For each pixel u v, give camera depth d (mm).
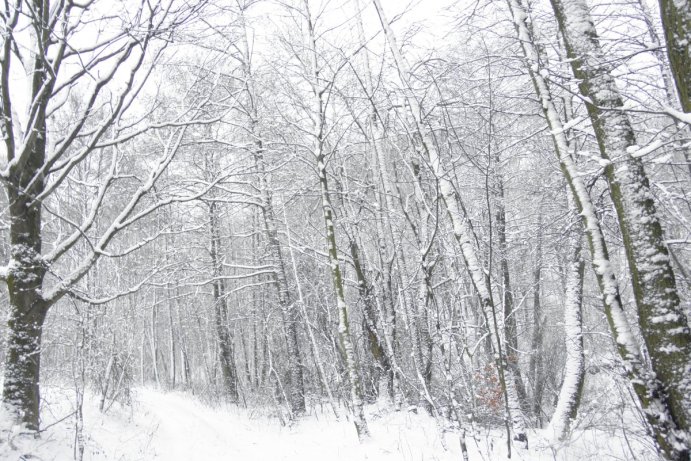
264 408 16781
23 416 7523
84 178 13891
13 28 7559
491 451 8562
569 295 11000
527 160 15195
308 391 20266
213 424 14008
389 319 13766
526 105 11625
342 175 15336
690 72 4559
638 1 7848
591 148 10664
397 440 9664
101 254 8781
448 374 7973
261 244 20516
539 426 15023
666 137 5605
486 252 13086
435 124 11344
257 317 20875
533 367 17031
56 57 8164
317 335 18094
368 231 16672
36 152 8469
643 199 5578
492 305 7859
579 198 6797
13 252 8008
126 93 8641
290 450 10578
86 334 11133
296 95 13773
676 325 5277
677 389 5207
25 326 7852
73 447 8195
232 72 14484
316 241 17672
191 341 33594
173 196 10219
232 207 20219
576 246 10961
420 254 8312
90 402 11938
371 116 13039
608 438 8539
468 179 15523
